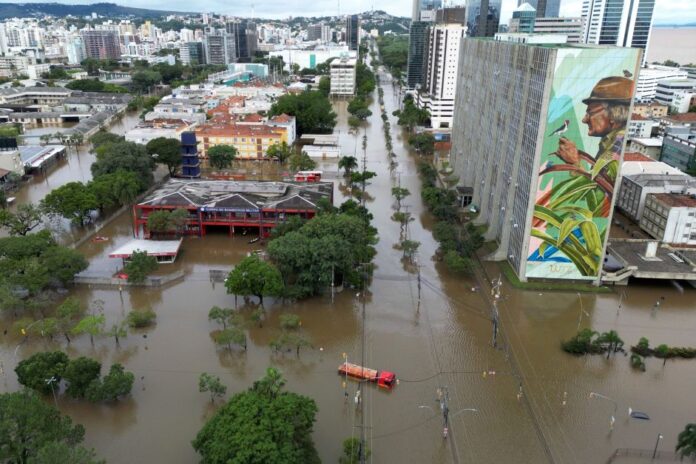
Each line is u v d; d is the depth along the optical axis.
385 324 126.75
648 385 106.75
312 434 92.19
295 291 131.50
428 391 104.06
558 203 136.25
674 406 101.00
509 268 153.25
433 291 142.25
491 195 177.88
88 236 173.62
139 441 90.00
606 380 108.06
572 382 107.38
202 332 122.19
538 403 101.25
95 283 141.12
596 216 136.75
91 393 95.38
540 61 130.00
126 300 135.50
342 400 100.94
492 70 177.12
